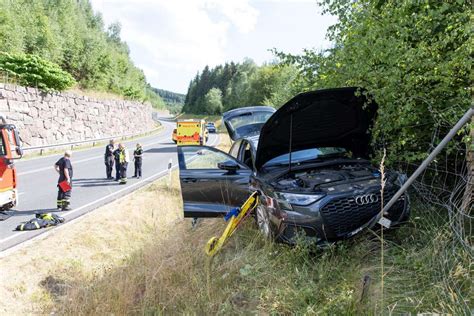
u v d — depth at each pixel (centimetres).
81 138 3003
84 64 4194
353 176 455
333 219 396
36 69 2431
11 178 854
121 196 1059
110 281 464
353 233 398
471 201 396
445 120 424
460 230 343
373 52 470
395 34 491
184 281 438
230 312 355
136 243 646
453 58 393
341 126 511
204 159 612
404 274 346
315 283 369
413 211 464
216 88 13275
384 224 362
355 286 338
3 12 2703
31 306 457
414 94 440
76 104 2983
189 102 15112
